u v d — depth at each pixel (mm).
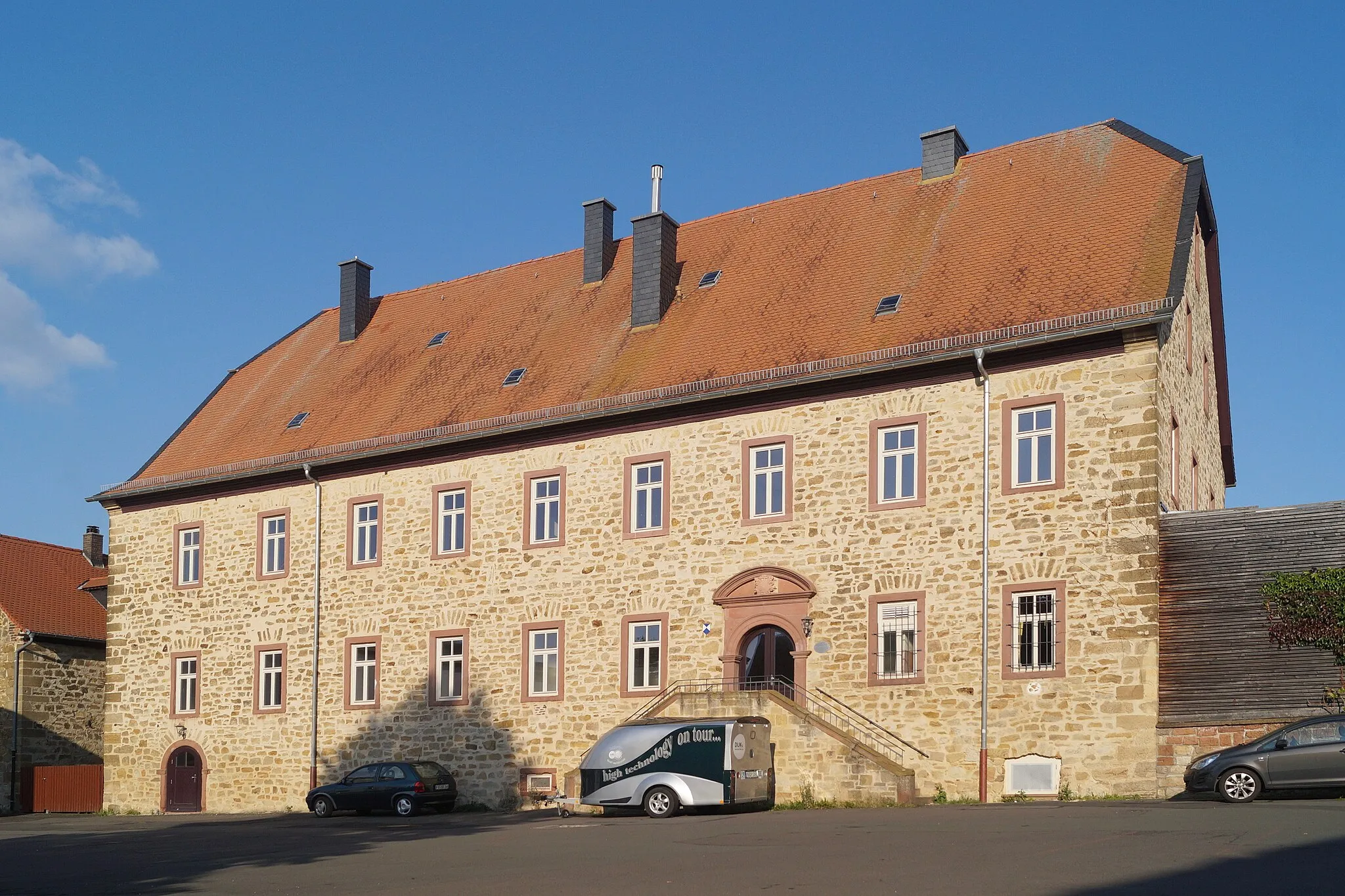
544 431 33250
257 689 37219
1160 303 25953
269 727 36781
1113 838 16875
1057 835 17531
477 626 33688
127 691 39812
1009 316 27906
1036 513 26734
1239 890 12836
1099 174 30531
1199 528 26266
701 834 20844
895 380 28688
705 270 34938
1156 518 25609
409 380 37969
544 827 24719
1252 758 21734
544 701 32312
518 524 33469
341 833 26297
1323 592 24078
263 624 37406
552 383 34156
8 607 44938
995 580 26984
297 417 39344
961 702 27000
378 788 32375
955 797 26750
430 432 34938
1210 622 25141
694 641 30391
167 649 39188
